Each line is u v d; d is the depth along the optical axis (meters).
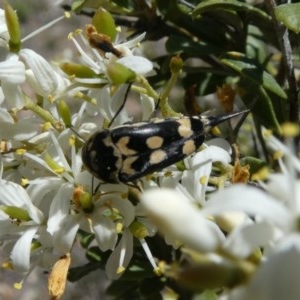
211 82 0.05
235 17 0.05
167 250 0.05
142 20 0.05
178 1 0.05
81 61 0.05
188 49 0.05
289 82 0.05
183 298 0.05
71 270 0.06
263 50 0.06
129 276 0.05
